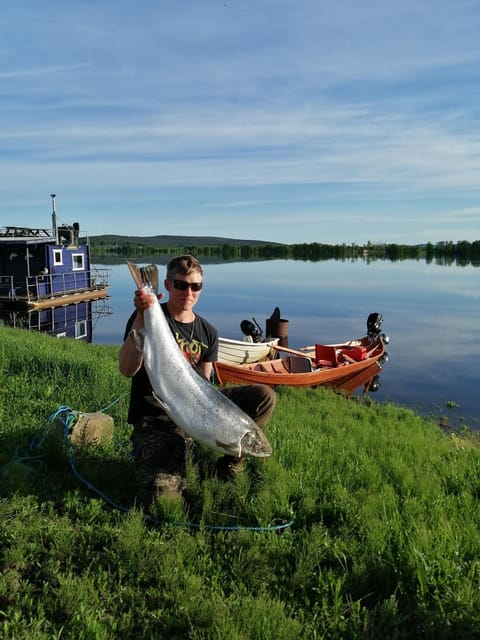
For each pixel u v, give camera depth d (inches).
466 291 2194.9
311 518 173.3
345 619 123.3
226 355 552.1
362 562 143.5
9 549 137.9
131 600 124.5
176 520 161.5
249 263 5551.2
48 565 135.2
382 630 119.9
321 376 554.3
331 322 1302.9
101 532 151.1
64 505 166.1
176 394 167.9
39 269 1104.2
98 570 134.3
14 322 964.0
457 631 118.9
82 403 280.5
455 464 258.5
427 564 138.8
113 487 183.8
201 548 148.6
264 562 143.3
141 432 183.0
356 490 201.6
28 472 180.2
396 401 626.2
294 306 1657.2
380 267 4542.3
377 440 301.9
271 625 114.8
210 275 3398.1
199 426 167.6
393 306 1658.5
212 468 204.4
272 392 200.4
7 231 1152.2
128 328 181.5
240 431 170.9
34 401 272.7
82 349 582.6
